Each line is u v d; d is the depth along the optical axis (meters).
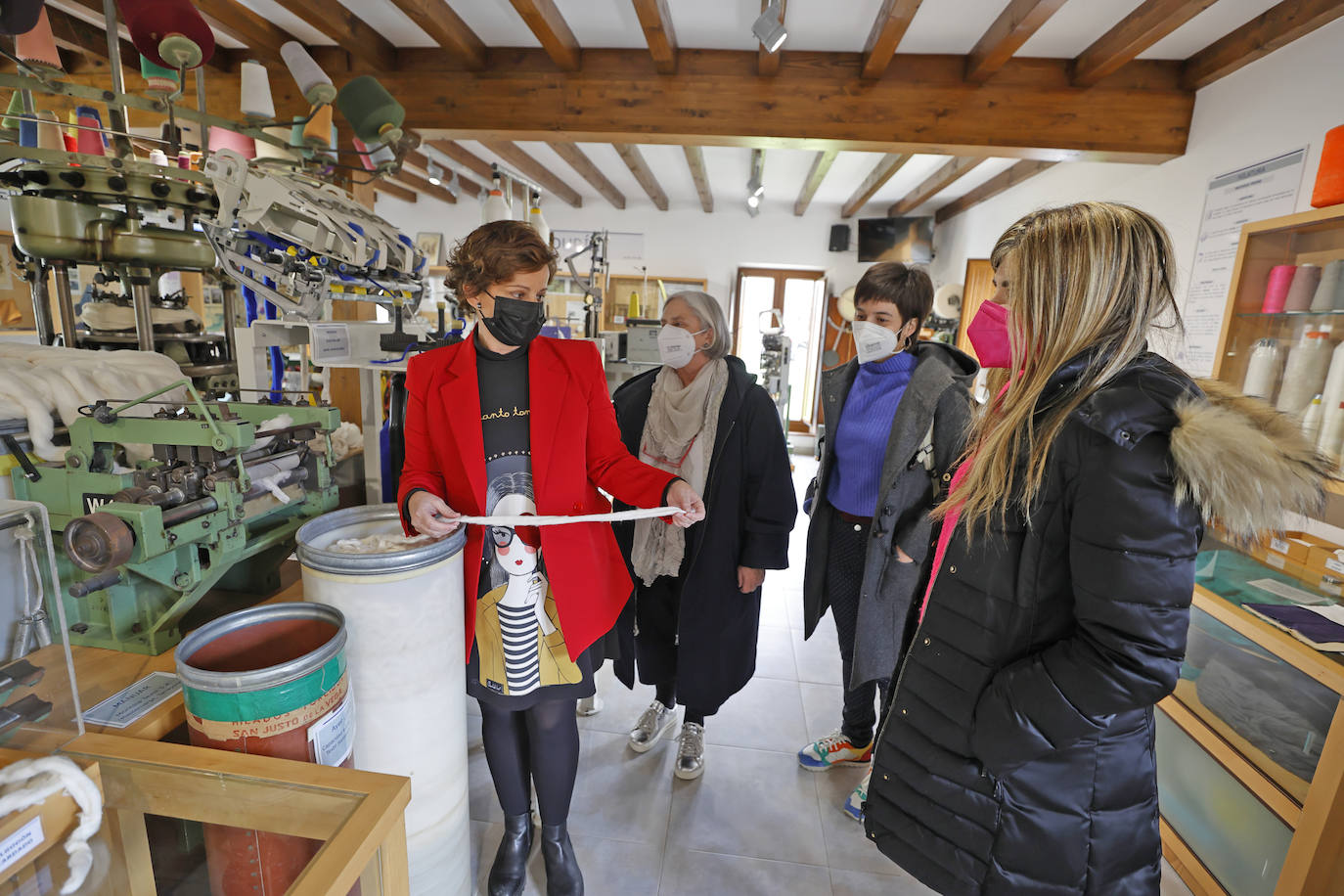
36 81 1.55
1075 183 4.38
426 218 7.77
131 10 1.59
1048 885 0.91
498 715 1.40
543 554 1.26
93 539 1.01
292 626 1.14
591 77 3.54
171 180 1.72
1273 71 2.73
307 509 1.58
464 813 1.36
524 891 1.50
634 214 7.50
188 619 1.38
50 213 1.67
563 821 1.46
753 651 1.81
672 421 1.72
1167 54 3.18
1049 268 0.85
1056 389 0.87
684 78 3.52
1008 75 3.38
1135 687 0.76
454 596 1.23
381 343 1.92
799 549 4.21
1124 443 0.75
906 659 1.05
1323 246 1.81
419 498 1.20
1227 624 1.53
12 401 1.29
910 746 1.01
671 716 2.15
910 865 1.03
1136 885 0.91
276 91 3.59
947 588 0.98
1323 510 0.75
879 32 2.94
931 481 1.62
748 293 7.59
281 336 2.01
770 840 1.69
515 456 1.27
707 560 1.68
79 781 0.79
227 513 1.25
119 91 1.65
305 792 0.83
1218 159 3.05
